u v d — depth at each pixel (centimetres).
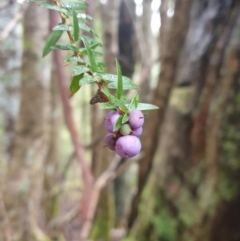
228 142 29
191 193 32
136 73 51
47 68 36
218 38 31
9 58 39
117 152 8
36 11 35
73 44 9
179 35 34
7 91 39
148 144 37
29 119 35
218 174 29
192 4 33
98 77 8
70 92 9
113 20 40
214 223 30
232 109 28
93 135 45
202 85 32
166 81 34
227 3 31
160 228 34
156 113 36
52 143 45
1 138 35
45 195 44
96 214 44
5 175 33
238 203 28
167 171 35
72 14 9
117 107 8
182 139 33
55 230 42
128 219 41
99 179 33
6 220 24
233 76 29
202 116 31
